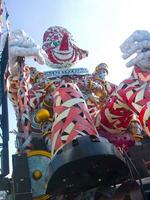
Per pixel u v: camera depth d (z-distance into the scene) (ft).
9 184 18.33
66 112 16.97
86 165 14.02
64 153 14.17
